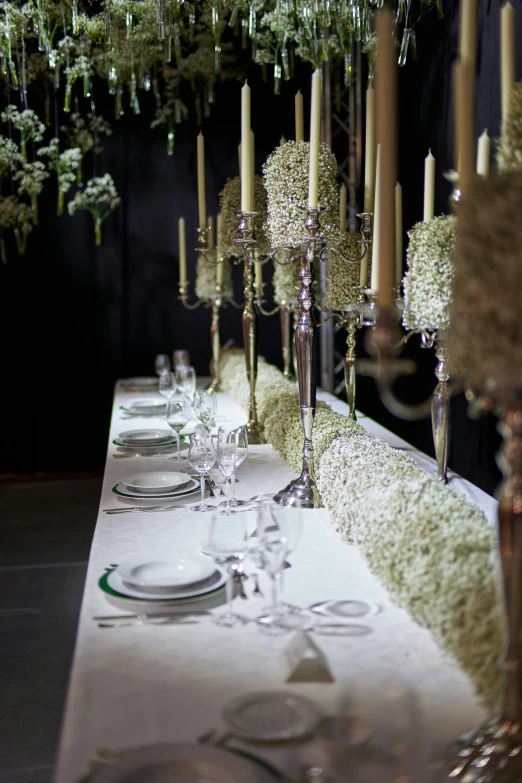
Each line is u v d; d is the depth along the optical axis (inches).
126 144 265.6
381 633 56.5
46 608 155.8
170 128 259.1
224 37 256.4
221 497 95.0
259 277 179.9
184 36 255.1
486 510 97.3
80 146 258.4
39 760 103.3
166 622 58.8
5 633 143.9
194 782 39.0
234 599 63.0
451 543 56.9
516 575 42.4
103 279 270.1
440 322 83.7
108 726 45.2
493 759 40.4
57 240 265.9
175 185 269.4
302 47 205.6
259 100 267.3
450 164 199.2
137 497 93.3
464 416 193.5
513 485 42.8
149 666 52.3
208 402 126.5
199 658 53.3
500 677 46.2
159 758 40.4
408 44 175.0
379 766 38.2
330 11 181.2
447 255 82.0
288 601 62.3
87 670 51.9
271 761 41.3
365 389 266.8
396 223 111.6
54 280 267.7
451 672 50.8
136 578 65.1
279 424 117.6
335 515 80.4
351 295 125.6
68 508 232.5
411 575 58.0
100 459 277.9
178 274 273.4
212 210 271.3
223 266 195.8
